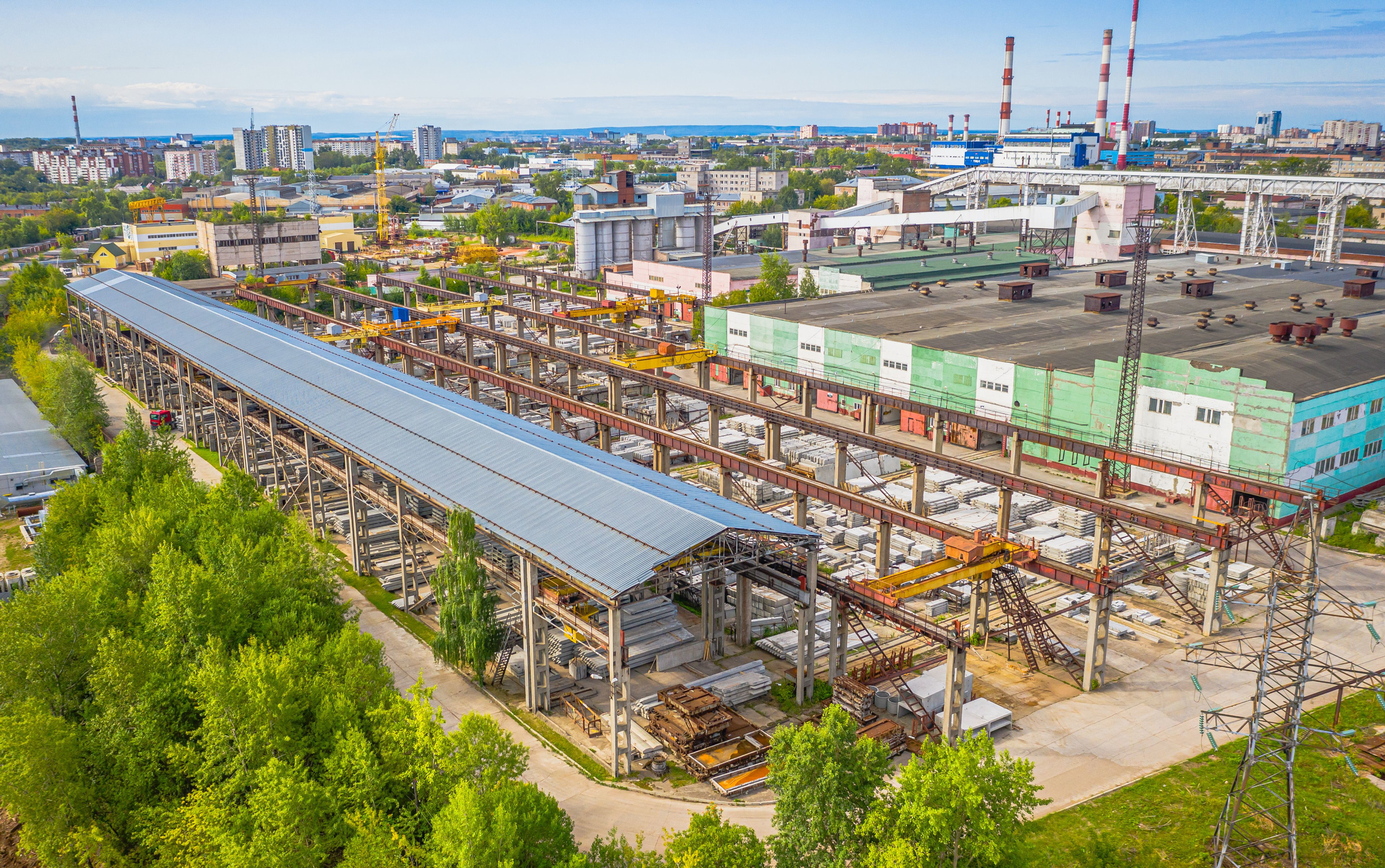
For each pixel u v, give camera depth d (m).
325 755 51.28
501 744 47.47
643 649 69.75
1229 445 93.69
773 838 44.88
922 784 42.03
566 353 130.12
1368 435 96.62
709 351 124.38
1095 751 59.69
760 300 175.00
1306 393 90.31
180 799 51.34
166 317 137.62
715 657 72.12
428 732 47.12
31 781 49.09
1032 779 56.91
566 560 60.31
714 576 70.62
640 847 48.06
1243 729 61.62
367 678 54.28
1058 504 97.75
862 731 59.72
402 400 91.25
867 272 179.50
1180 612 78.31
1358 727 61.41
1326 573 83.12
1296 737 48.69
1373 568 84.12
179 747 51.12
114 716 53.28
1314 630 74.44
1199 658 71.12
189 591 60.41
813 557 64.06
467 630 66.38
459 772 45.97
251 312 186.75
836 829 43.22
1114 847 49.16
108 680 53.47
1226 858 48.56
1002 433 94.44
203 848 46.66
